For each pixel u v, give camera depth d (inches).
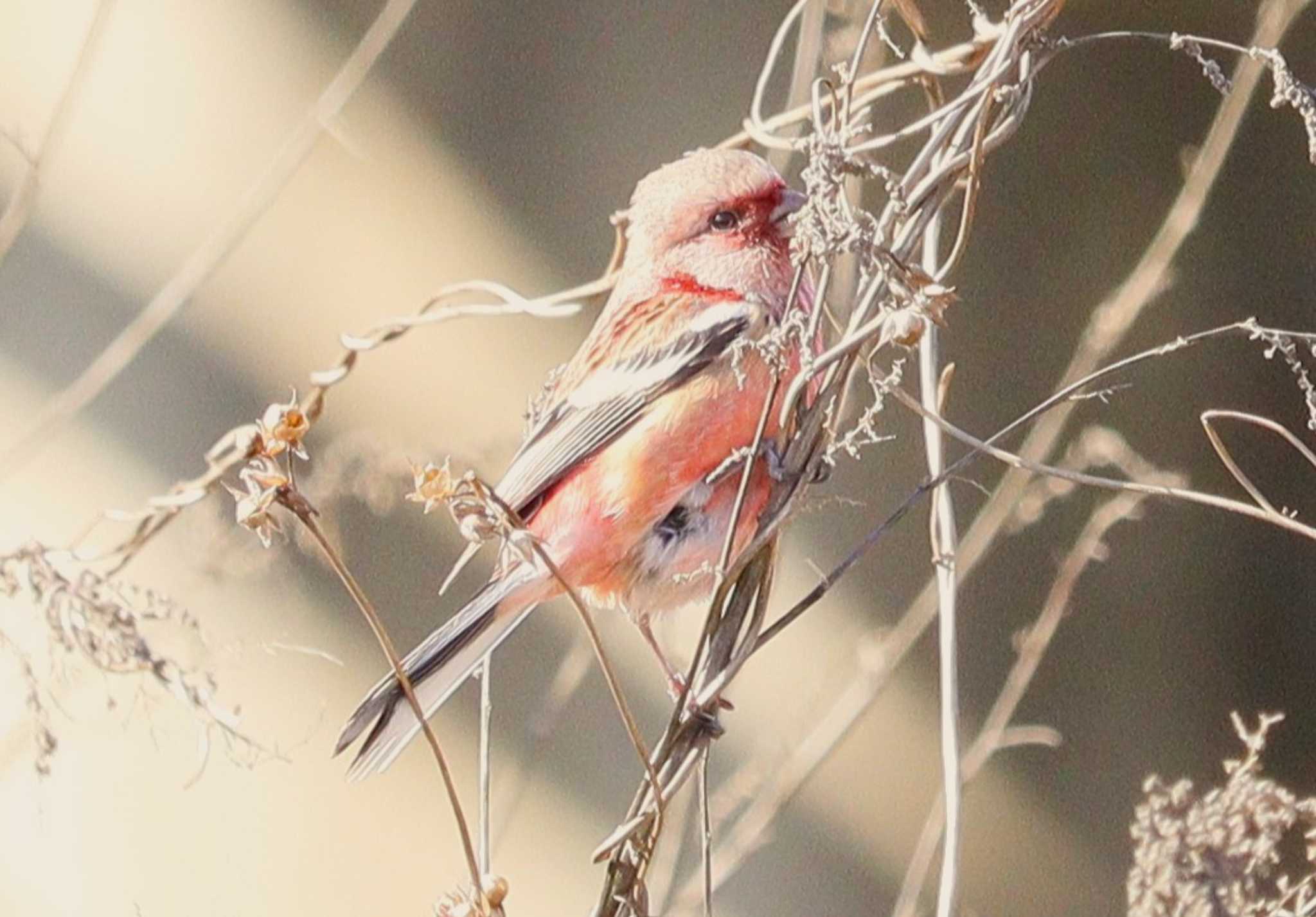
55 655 232.1
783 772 336.8
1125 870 448.8
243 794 376.5
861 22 319.3
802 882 434.3
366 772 288.0
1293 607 461.1
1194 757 456.1
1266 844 219.9
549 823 418.6
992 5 392.8
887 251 224.2
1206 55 460.4
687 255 331.9
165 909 358.0
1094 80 460.4
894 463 432.8
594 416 323.9
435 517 418.9
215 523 314.5
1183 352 461.4
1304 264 462.9
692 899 313.3
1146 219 459.5
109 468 416.2
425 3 439.2
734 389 316.2
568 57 444.1
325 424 421.4
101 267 422.9
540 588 319.0
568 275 439.2
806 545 427.8
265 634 395.9
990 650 449.1
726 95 440.1
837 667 419.2
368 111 435.2
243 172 430.3
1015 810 447.5
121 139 426.3
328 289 430.3
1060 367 451.2
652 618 327.6
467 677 309.3
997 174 455.8
